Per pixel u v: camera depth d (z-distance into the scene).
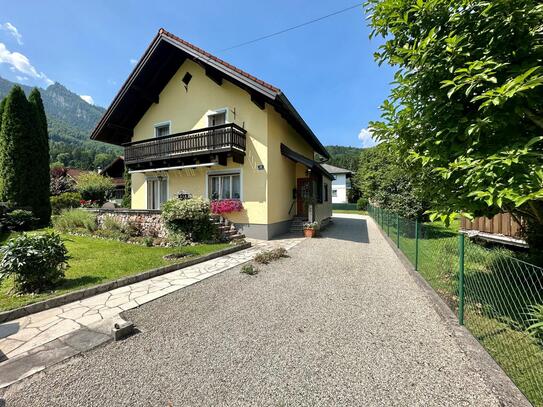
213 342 2.60
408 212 10.09
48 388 1.94
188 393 1.89
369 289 4.17
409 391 1.91
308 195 12.13
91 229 9.35
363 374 2.10
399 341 2.60
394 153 4.00
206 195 10.76
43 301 3.35
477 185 2.42
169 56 11.05
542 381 1.98
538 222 3.55
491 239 6.09
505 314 2.80
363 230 12.52
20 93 10.88
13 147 10.55
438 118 3.11
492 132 2.62
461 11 2.70
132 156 11.88
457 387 1.94
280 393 1.89
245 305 3.54
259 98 9.45
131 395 1.87
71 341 2.59
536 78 1.95
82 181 17.23
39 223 11.12
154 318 3.14
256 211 9.68
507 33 2.42
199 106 11.00
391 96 3.62
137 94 11.76
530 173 2.14
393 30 3.38
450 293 3.71
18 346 2.49
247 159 9.89
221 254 6.59
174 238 7.28
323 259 6.30
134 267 4.99
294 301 3.68
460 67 2.75
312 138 12.42
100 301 3.65
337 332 2.79
